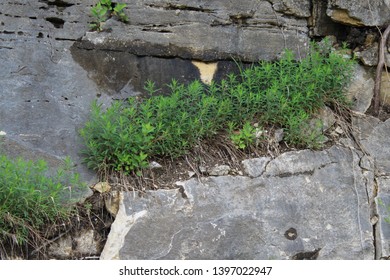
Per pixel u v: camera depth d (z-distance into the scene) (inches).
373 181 125.1
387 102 137.5
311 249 116.3
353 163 125.1
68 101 121.8
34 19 124.7
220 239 112.9
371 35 135.3
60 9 125.9
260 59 132.2
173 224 112.1
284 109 123.6
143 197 112.9
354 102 134.6
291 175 120.6
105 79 125.0
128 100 124.7
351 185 122.9
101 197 113.1
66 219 109.7
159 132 118.2
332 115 129.2
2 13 123.4
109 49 125.9
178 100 122.0
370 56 135.6
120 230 110.3
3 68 121.0
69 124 119.8
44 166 107.0
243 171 119.2
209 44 129.8
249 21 132.2
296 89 125.6
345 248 118.1
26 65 122.1
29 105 119.7
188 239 111.7
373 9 133.6
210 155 120.6
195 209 113.8
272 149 122.7
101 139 115.4
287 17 134.3
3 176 103.8
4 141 115.5
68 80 123.0
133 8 127.6
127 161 114.3
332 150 125.2
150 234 110.9
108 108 118.6
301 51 133.9
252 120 125.0
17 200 104.1
